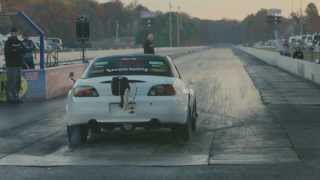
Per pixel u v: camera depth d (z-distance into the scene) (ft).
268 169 62.49
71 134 78.54
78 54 324.80
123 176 60.34
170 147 76.59
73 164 66.64
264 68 302.86
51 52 267.18
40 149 75.97
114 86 75.97
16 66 129.49
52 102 132.46
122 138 84.07
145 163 66.64
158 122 76.64
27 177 60.29
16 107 122.42
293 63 253.24
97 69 81.00
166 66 81.61
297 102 130.41
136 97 76.07
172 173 61.26
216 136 84.58
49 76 141.49
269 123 97.09
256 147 75.56
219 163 65.98
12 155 72.08
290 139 81.00
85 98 76.74
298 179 57.93
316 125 94.43
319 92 156.76
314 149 73.67
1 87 131.23
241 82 194.49
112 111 76.13
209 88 168.76
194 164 65.67
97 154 72.43
